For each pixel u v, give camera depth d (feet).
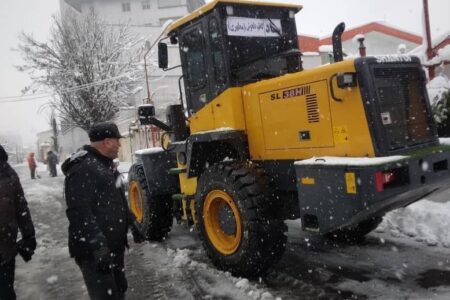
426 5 26.05
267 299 12.48
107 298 9.65
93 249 9.21
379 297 12.12
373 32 71.05
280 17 17.11
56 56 71.92
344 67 12.13
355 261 15.06
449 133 20.75
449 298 11.68
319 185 12.10
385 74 12.30
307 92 13.15
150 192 19.86
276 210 14.10
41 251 20.38
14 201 12.18
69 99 71.00
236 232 14.40
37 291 15.19
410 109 12.85
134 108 76.69
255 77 15.92
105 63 71.77
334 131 12.52
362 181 11.05
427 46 26.11
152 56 79.46
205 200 15.42
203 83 16.70
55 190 47.16
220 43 15.55
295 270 14.67
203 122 16.84
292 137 13.73
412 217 18.22
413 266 14.11
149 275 15.65
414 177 11.71
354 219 11.42
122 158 82.23
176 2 143.64
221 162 15.20
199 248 18.74
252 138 15.11
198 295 13.41
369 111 11.72
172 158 20.34
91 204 9.66
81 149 10.34
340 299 12.21
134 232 11.49
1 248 11.63
